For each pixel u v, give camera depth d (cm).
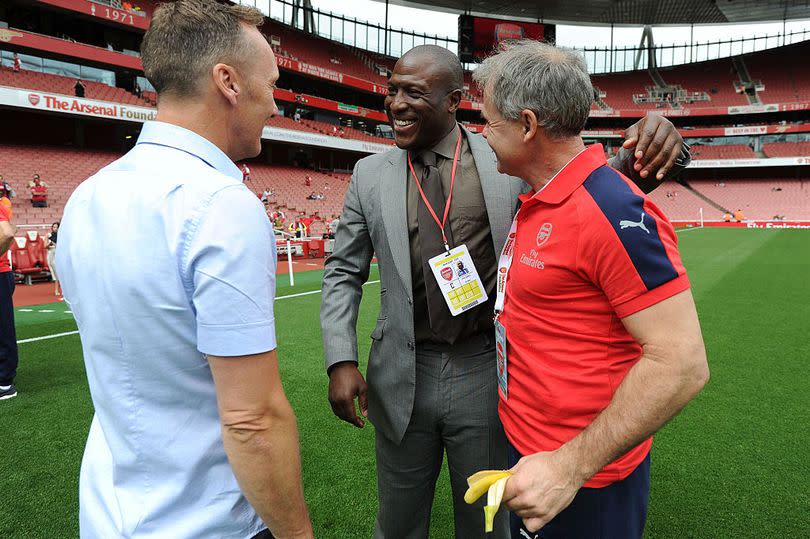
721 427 332
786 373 439
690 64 4553
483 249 159
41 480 270
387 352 166
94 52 1988
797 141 4047
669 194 4053
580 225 104
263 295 91
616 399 101
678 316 98
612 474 118
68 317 703
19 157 1773
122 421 96
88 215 96
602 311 109
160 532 96
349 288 179
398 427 164
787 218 3588
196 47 98
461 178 161
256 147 115
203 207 89
